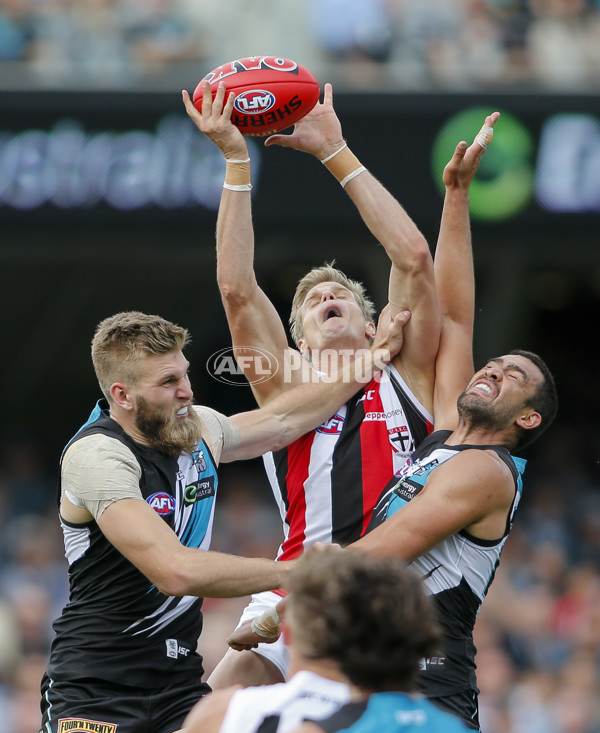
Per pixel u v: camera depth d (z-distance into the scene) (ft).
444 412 43.14
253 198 114.73
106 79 113.80
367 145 113.09
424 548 37.11
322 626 24.77
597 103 110.83
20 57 114.01
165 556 34.42
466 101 111.96
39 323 170.91
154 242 125.18
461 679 39.32
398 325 43.75
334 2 116.78
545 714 95.04
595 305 170.30
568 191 111.45
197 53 117.19
